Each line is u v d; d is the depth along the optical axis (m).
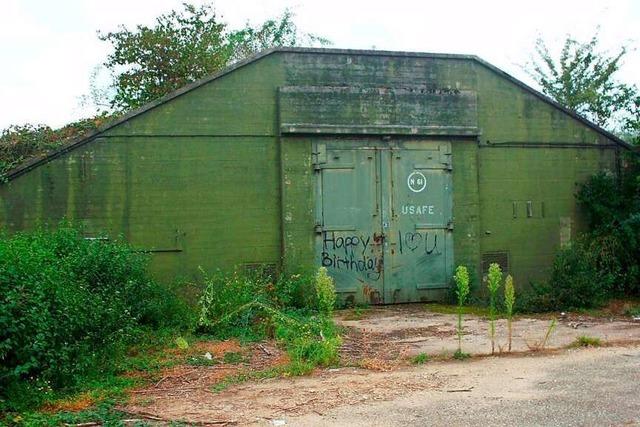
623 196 16.77
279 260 15.07
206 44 24.56
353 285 15.40
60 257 10.59
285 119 15.09
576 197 16.91
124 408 7.20
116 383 8.18
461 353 9.54
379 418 6.64
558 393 7.42
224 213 14.82
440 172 16.03
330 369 8.87
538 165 16.75
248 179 14.98
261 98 15.11
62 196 14.01
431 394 7.49
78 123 17.88
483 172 16.41
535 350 9.86
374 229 15.59
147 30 24.28
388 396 7.44
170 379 8.45
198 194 14.71
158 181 14.52
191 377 8.55
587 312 13.90
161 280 14.41
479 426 6.33
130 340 10.14
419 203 15.88
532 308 14.15
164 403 7.38
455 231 16.06
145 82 23.86
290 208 15.11
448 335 11.45
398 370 8.77
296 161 15.21
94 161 14.20
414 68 15.95
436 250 15.93
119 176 14.31
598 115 28.33
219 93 14.90
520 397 7.29
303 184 15.23
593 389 7.56
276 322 11.28
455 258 16.02
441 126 15.95
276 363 9.27
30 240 11.31
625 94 22.72
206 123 14.80
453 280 15.81
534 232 16.66
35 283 7.91
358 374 8.55
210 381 8.34
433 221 15.94
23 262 8.15
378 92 15.62
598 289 14.56
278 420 6.64
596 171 17.11
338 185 15.45
